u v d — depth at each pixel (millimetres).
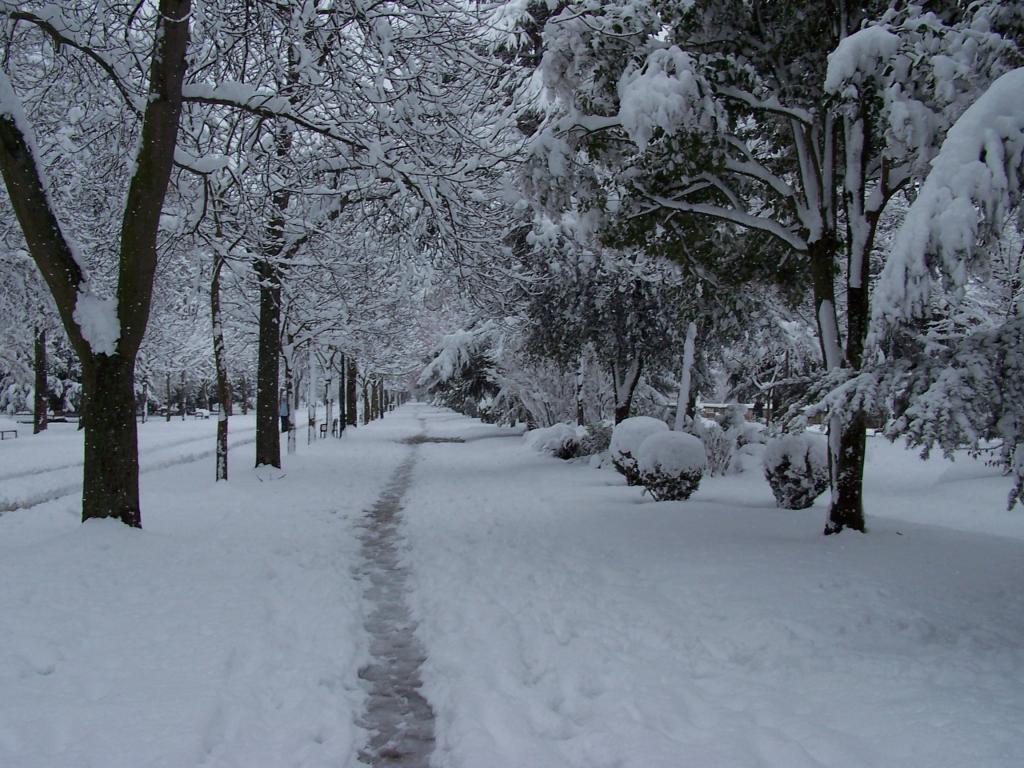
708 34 9609
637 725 4082
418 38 9906
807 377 7805
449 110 10734
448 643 5660
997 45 6844
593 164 11539
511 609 6457
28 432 36688
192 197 11445
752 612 5875
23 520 10516
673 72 8477
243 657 5141
